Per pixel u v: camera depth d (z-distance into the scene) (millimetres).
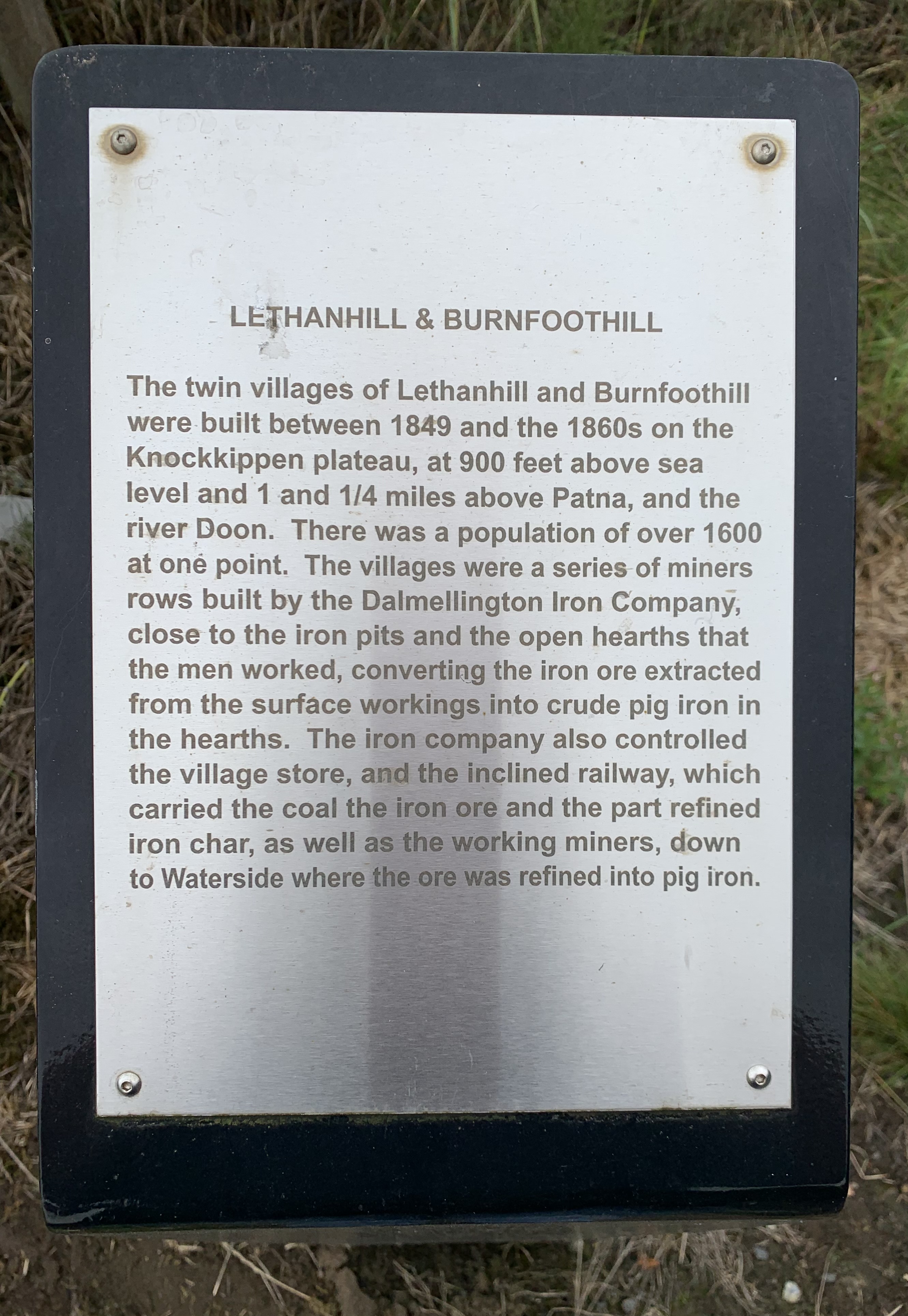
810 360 1269
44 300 1229
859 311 1743
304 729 1239
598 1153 1246
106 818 1237
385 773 1243
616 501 1251
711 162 1263
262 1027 1239
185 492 1233
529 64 1252
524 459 1244
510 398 1243
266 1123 1236
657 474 1253
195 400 1231
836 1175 1258
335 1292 1564
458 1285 1568
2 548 1759
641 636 1253
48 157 1230
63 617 1234
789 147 1271
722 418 1260
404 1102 1241
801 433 1267
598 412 1249
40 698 1235
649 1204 1246
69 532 1232
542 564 1246
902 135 1871
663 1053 1255
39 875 1239
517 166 1251
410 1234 1438
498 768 1248
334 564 1237
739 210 1263
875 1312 1589
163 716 1236
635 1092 1250
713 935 1261
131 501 1232
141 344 1230
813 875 1268
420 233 1243
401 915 1245
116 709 1236
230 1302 1568
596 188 1255
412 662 1242
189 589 1233
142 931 1239
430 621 1241
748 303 1263
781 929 1264
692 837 1259
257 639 1236
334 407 1235
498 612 1244
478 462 1242
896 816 1771
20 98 1736
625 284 1254
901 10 1882
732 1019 1259
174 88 1237
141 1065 1236
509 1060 1247
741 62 1267
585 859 1254
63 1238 1591
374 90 1244
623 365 1252
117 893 1238
